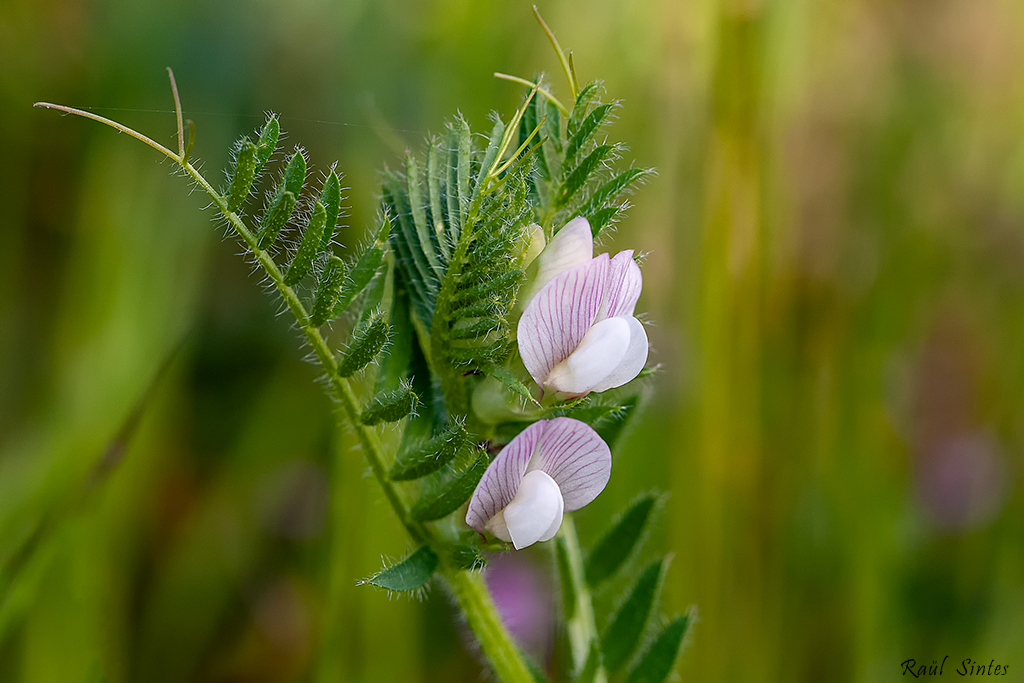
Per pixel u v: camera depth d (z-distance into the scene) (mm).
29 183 389
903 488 397
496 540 297
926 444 421
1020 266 452
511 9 410
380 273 298
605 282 294
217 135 417
